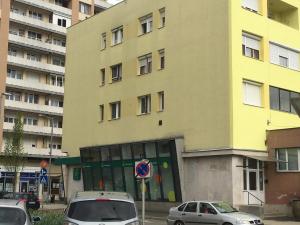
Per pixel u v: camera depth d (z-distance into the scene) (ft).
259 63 98.73
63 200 149.89
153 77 110.42
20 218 32.53
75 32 140.77
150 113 109.91
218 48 95.35
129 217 33.27
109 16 127.75
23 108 206.49
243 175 91.15
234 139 90.43
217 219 60.34
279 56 104.88
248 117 93.91
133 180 112.06
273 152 94.84
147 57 113.91
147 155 107.96
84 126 131.44
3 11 206.39
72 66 140.05
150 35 112.98
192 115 99.04
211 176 93.15
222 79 93.71
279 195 92.53
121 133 117.91
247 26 97.35
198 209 63.31
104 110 124.98
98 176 123.85
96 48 131.03
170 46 106.83
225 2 95.20
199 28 100.07
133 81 116.37
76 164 133.90
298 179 90.02
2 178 194.49
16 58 207.72
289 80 105.40
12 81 205.16
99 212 33.12
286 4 109.91
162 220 85.76
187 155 98.07
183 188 98.78
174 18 106.63
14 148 162.50
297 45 109.60
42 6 220.43
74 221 32.55
